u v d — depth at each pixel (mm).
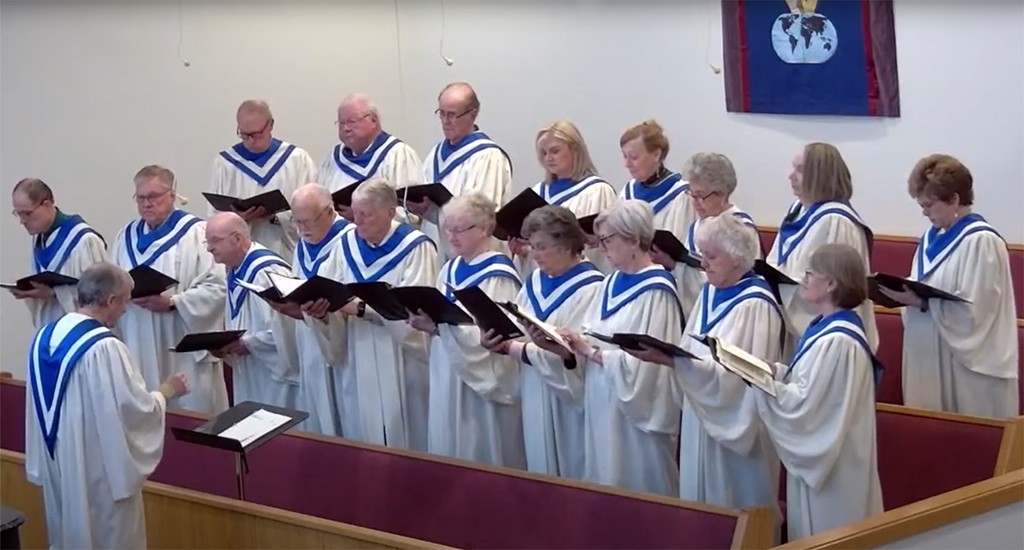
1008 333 6508
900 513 4824
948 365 6590
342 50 10648
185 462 6578
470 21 10609
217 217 7059
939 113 8531
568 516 5344
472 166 7711
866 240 6750
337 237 6941
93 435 5504
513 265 6375
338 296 6250
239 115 8398
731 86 9414
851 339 5090
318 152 10641
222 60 9953
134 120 9500
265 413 5664
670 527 5043
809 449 5137
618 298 5742
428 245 6746
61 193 9195
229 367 8438
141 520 5664
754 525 4883
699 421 5621
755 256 5480
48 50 9047
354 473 6039
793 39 9039
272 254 7137
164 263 7484
